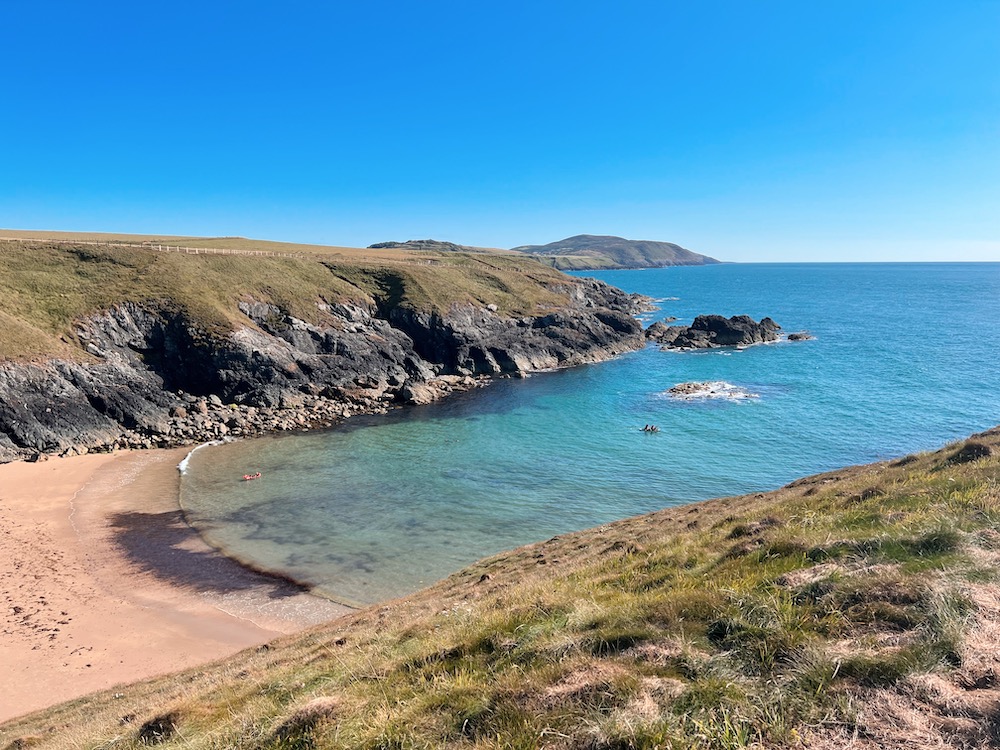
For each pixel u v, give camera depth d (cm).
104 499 4119
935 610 709
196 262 8231
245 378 6775
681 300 19838
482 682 802
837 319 13912
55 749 1212
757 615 791
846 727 558
